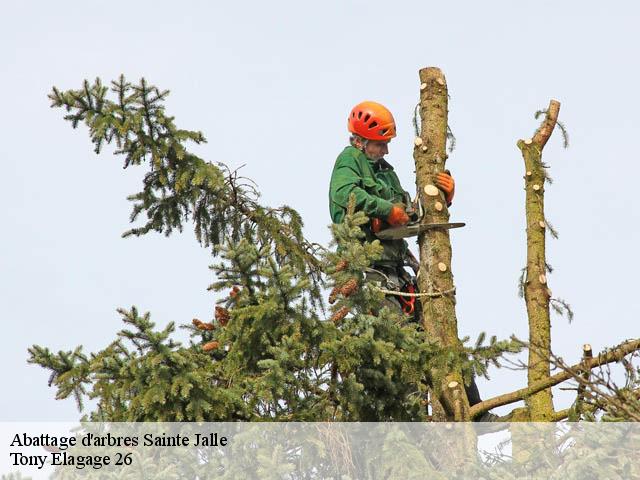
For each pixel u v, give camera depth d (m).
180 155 23.80
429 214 23.73
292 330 19.27
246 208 25.16
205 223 25.14
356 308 19.91
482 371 19.86
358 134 24.48
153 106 23.81
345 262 19.55
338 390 19.73
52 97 23.44
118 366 19.06
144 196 24.88
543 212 25.62
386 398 20.14
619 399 19.62
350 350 19.36
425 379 20.58
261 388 19.00
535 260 25.08
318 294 20.44
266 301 19.27
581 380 19.67
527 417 22.83
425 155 24.38
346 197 23.39
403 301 23.31
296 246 25.03
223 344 19.95
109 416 19.77
